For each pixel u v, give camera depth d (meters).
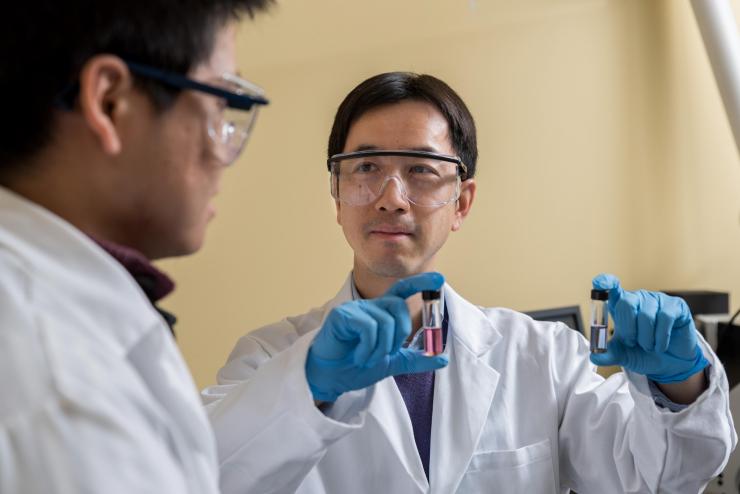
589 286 2.29
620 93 2.30
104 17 0.57
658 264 2.36
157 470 0.49
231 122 0.68
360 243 1.26
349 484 1.22
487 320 1.42
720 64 2.17
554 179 2.24
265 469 1.00
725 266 2.44
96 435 0.47
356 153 1.23
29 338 0.50
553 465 1.32
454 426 1.27
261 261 2.02
